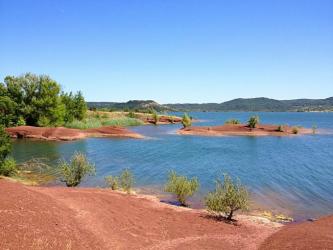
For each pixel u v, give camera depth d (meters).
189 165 31.91
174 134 63.88
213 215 16.27
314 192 22.23
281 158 36.88
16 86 58.12
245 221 15.83
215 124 102.38
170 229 13.42
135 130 73.31
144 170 29.05
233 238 12.80
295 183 24.83
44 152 37.47
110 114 101.19
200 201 19.69
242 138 58.34
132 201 16.86
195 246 11.45
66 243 9.47
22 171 26.81
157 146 45.47
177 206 17.59
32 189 13.91
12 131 50.75
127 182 22.81
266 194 21.56
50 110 58.72
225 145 47.81
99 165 31.08
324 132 73.25
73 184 21.86
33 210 10.77
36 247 8.63
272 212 17.88
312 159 36.34
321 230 12.80
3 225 9.04
